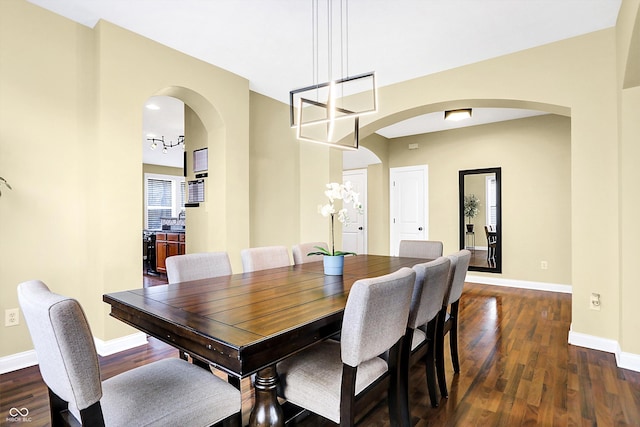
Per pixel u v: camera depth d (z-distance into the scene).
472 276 5.71
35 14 2.51
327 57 3.35
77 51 2.72
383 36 2.98
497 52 3.26
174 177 9.99
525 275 5.27
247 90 3.85
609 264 2.80
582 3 2.51
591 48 2.90
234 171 3.69
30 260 2.50
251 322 1.29
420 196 6.28
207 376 1.39
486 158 5.59
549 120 5.09
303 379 1.43
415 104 3.82
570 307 4.14
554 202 5.05
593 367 2.51
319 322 1.34
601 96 2.85
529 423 1.84
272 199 4.47
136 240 2.87
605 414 1.92
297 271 2.42
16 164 2.43
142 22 2.75
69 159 2.68
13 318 2.42
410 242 3.45
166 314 1.40
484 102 3.52
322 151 4.68
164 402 1.20
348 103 4.31
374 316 1.30
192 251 4.21
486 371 2.46
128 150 2.83
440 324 2.12
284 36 2.97
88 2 2.49
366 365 1.50
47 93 2.57
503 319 3.67
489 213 5.58
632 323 2.51
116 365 2.54
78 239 2.73
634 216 2.53
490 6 2.55
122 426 1.08
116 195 2.75
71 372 0.97
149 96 2.99
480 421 1.86
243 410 1.98
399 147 6.53
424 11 2.61
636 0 1.95
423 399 2.10
